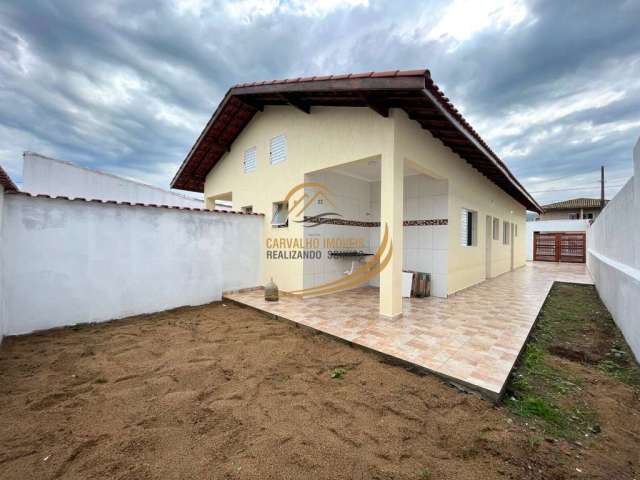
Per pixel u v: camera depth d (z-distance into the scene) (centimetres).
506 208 1143
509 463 178
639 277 357
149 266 520
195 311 548
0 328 361
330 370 304
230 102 675
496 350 340
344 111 527
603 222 734
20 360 320
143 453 181
